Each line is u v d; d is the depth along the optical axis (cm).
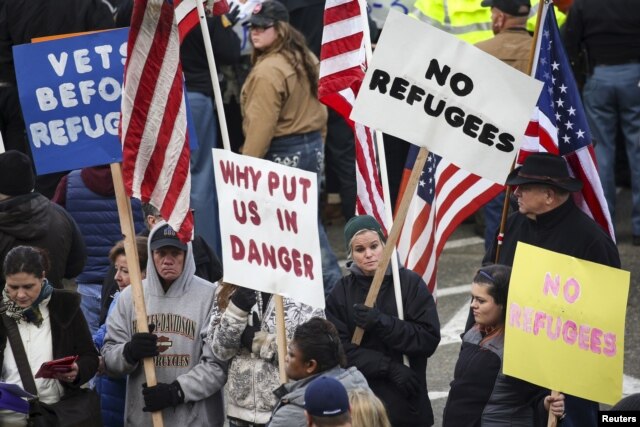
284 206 2067
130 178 2173
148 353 2152
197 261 2569
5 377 2158
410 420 2217
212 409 2253
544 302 1992
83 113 2286
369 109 2114
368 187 2447
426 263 2545
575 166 2416
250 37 3341
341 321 2256
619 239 3784
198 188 3506
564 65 2386
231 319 2130
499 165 2108
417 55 2092
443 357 3056
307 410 1619
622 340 1969
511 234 2381
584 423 2188
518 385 2064
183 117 2191
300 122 3322
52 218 2556
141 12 2155
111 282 2569
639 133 3641
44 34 3522
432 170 2539
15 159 2514
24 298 2117
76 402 2162
